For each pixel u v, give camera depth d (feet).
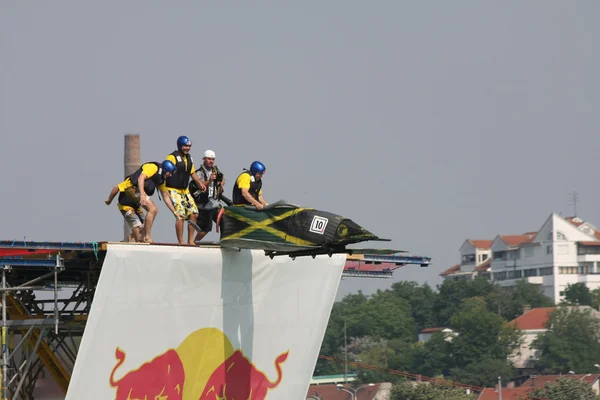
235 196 267.18
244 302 278.05
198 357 268.41
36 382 308.40
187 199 260.01
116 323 249.96
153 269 254.68
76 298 299.99
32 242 238.89
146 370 256.93
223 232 263.90
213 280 268.82
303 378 293.64
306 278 292.61
